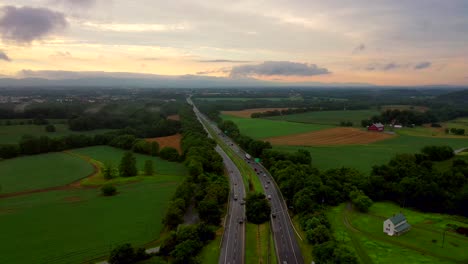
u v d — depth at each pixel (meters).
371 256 91.75
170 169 184.25
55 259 89.19
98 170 179.38
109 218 116.56
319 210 117.38
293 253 94.62
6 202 132.62
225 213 123.25
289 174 149.75
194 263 85.69
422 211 126.62
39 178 164.88
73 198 137.50
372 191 137.25
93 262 88.12
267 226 112.88
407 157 171.00
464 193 122.25
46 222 113.00
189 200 128.12
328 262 82.44
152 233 105.12
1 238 101.12
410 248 96.69
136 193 143.75
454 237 103.88
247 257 92.31
